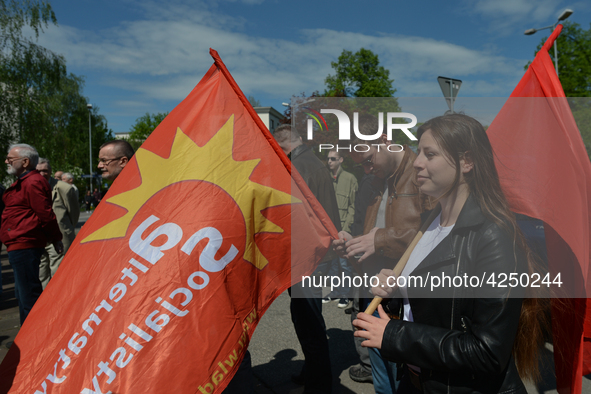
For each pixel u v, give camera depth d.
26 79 14.55
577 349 1.17
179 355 1.19
